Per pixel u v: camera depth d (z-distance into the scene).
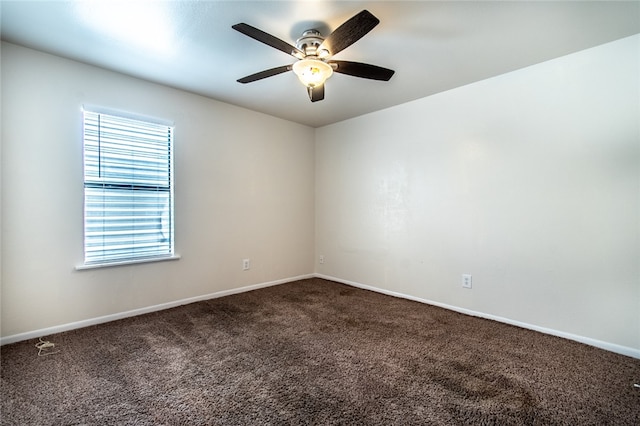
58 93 2.41
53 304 2.42
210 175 3.35
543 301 2.52
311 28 1.98
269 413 1.52
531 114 2.55
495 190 2.76
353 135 3.99
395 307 3.15
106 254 2.70
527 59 2.42
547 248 2.49
